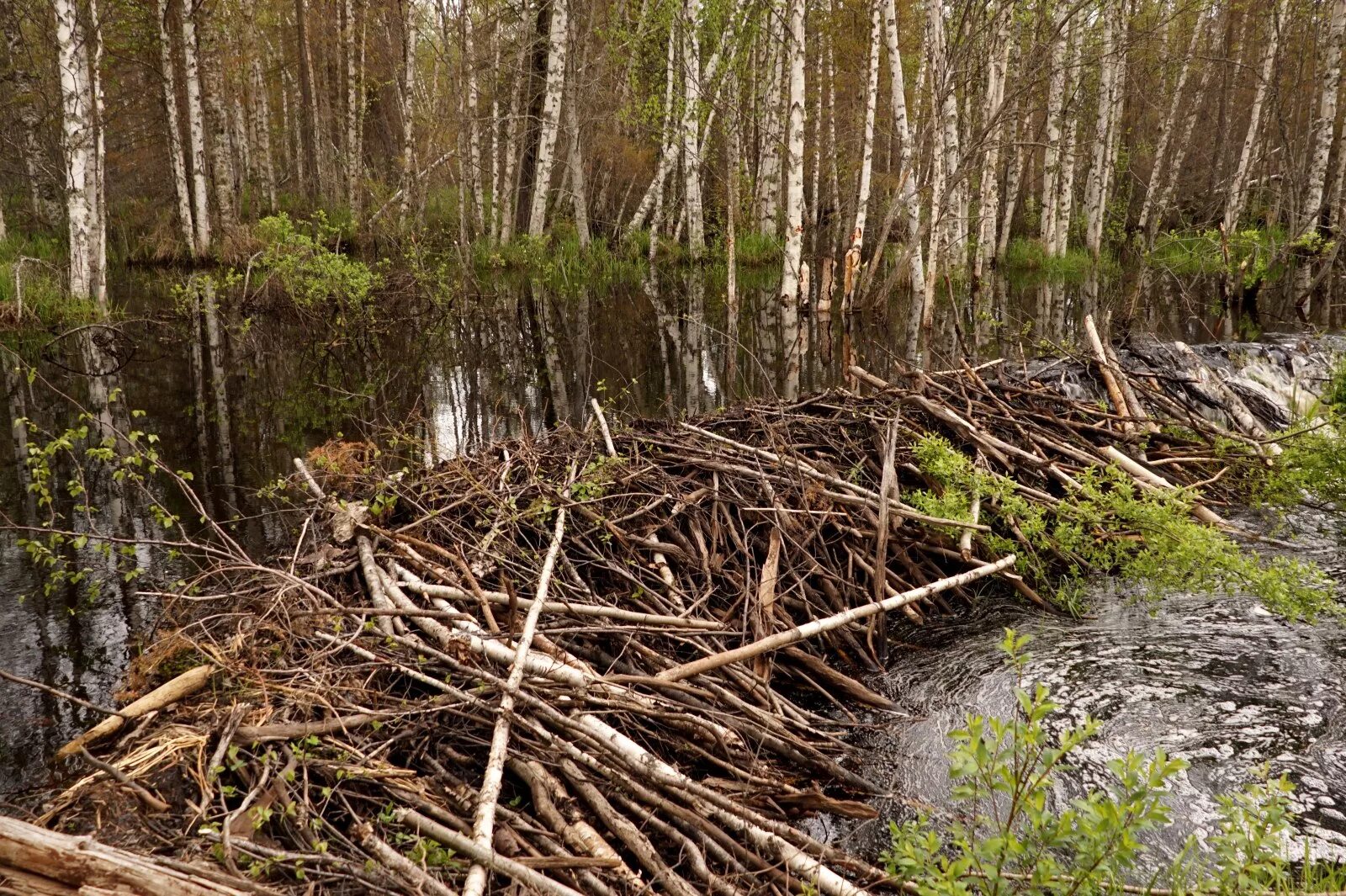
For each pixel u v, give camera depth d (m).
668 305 16.58
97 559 5.54
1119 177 29.14
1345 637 4.49
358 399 9.74
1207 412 7.37
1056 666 4.30
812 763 3.57
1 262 15.84
